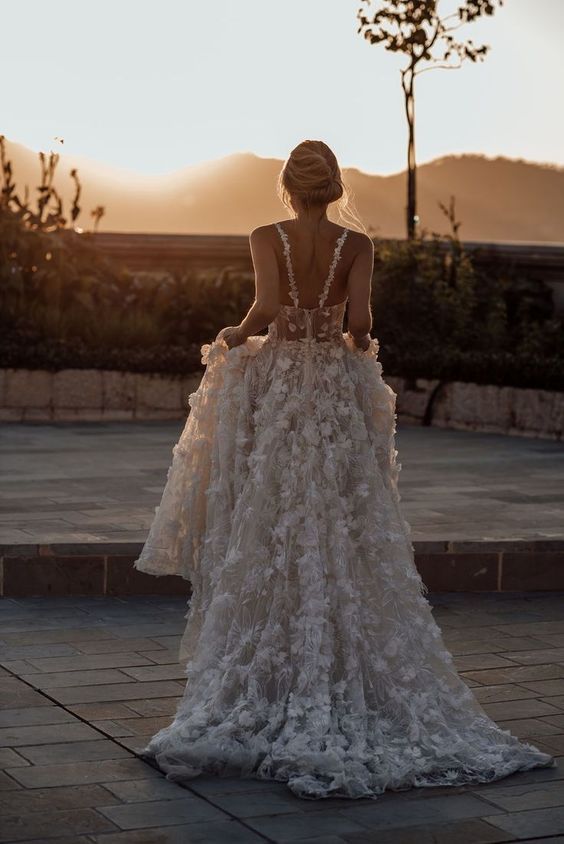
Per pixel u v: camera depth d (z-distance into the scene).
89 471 8.76
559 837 3.49
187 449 4.29
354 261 4.20
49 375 12.16
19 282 12.92
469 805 3.71
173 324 13.16
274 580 4.07
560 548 6.55
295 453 4.11
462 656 5.31
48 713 4.46
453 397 11.88
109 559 6.27
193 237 15.05
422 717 4.05
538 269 14.47
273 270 4.14
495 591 6.50
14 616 5.84
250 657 4.07
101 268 13.73
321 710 3.93
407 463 9.47
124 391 12.27
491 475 8.89
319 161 4.13
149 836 3.44
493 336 13.12
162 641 5.45
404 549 4.19
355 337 4.22
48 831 3.46
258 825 3.53
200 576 4.28
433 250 13.95
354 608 4.04
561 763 4.07
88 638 5.48
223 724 3.95
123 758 4.04
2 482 8.23
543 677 5.02
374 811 3.65
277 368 4.18
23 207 13.66
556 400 11.07
